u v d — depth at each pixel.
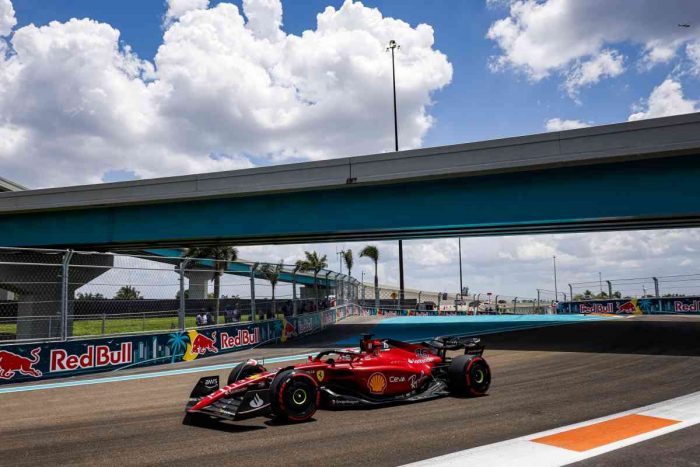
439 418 7.07
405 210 20.17
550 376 10.79
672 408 7.39
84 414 8.12
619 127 16.67
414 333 22.33
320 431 6.46
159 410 8.21
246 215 22.64
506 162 18.14
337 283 31.05
